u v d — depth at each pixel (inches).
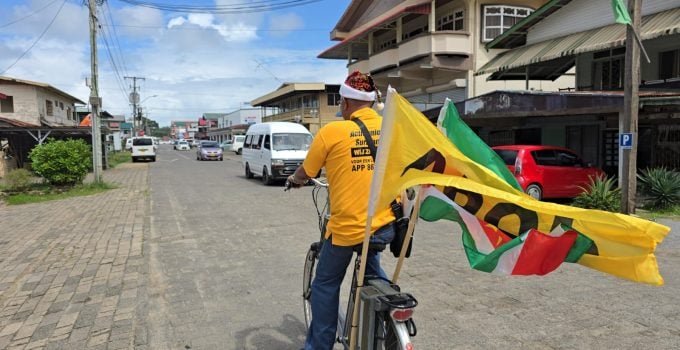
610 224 88.3
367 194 109.1
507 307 179.5
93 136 665.6
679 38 493.0
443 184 97.5
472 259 102.9
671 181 386.6
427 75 922.7
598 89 584.1
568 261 95.0
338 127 110.1
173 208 448.1
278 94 1736.0
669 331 156.2
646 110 437.1
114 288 209.2
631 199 360.2
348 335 119.8
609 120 531.8
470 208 101.5
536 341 150.6
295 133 693.9
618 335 153.8
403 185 98.6
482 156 108.7
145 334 161.0
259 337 158.7
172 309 183.8
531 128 670.5
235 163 1267.2
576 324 163.0
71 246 291.9
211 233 328.5
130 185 678.5
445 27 900.0
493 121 650.2
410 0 938.1
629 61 353.1
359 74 114.0
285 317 175.6
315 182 132.5
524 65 579.2
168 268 240.8
